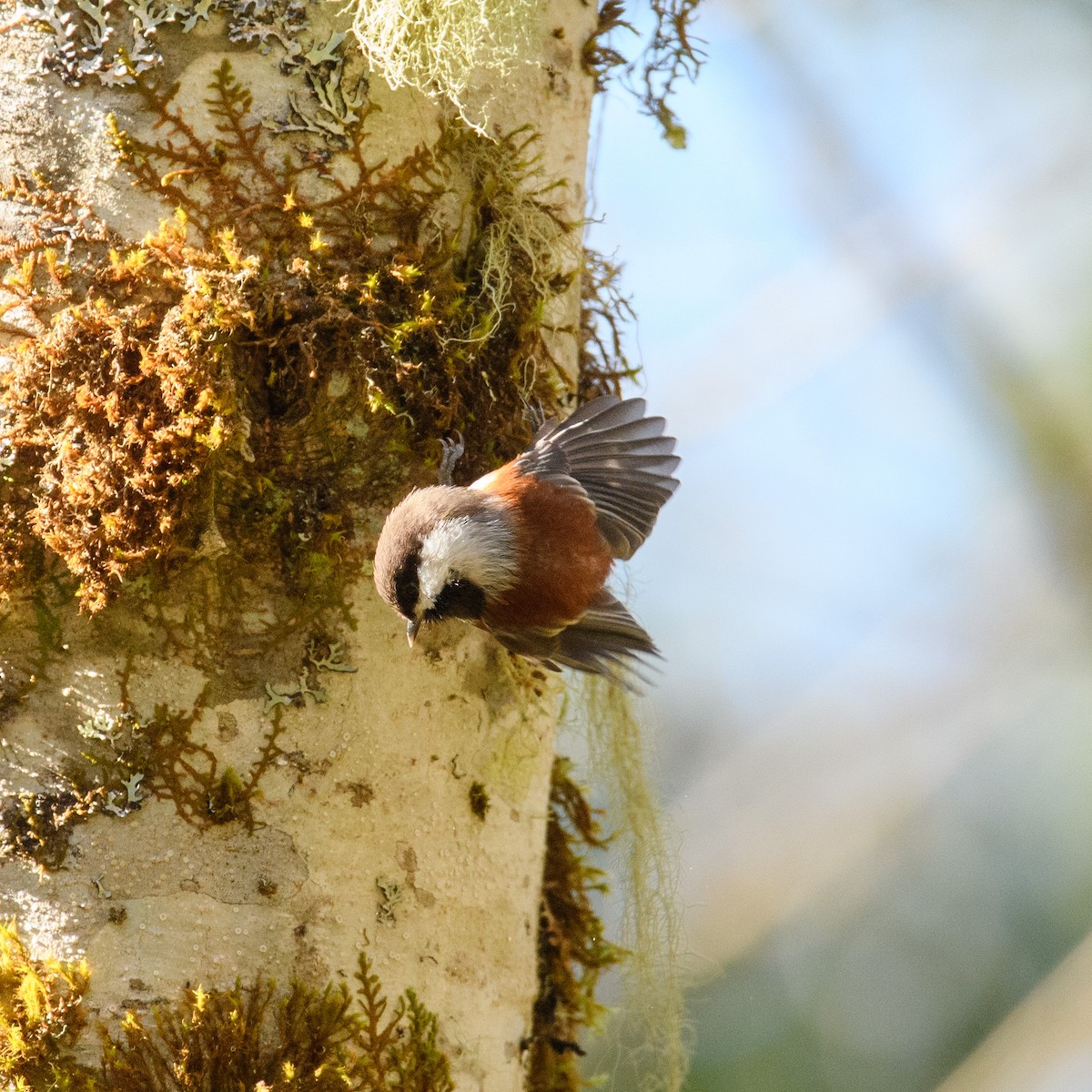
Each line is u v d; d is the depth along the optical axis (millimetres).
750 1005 13664
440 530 7238
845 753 15141
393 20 7395
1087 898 14289
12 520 7023
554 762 9273
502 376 8117
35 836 6844
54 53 7191
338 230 7465
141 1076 6637
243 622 7168
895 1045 13586
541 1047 8875
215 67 7312
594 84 9070
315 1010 6895
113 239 7156
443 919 7391
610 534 8500
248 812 7016
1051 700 15289
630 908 9031
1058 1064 13203
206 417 7004
